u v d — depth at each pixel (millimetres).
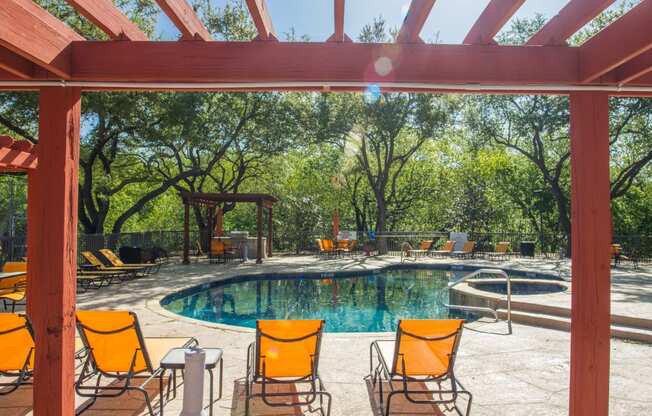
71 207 2818
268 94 18812
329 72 2873
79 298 8523
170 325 6414
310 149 27625
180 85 2938
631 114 17453
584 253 2795
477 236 21172
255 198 15797
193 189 21219
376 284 12812
